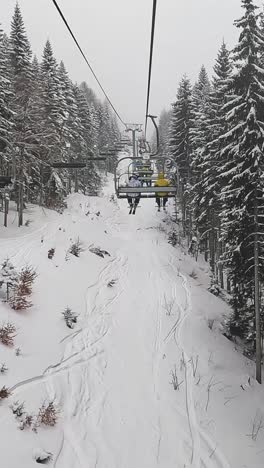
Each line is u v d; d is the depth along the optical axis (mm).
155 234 37594
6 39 33781
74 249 23703
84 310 17203
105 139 78812
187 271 27688
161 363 14156
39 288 16938
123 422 10719
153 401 11898
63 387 11375
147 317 17906
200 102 37062
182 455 9891
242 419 11977
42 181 35000
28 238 24766
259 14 14250
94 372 12688
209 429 11078
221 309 20734
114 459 9328
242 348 17625
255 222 15523
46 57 38000
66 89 44500
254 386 14141
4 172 29906
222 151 15797
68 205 42344
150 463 9461
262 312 17125
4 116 27094
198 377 13609
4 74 28141
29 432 9164
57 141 31531
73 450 9242
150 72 9531
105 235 33500
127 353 14453
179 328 17156
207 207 28578
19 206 31203
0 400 9680
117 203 52688
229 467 9727
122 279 22703
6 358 11328
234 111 14781
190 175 36656
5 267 14602
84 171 54844
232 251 16828
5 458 8133
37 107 28781
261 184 15039
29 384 10812
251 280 17109
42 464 8477
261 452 10594
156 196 15477
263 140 14695
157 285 22438
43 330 13961
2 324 12742
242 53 14586
